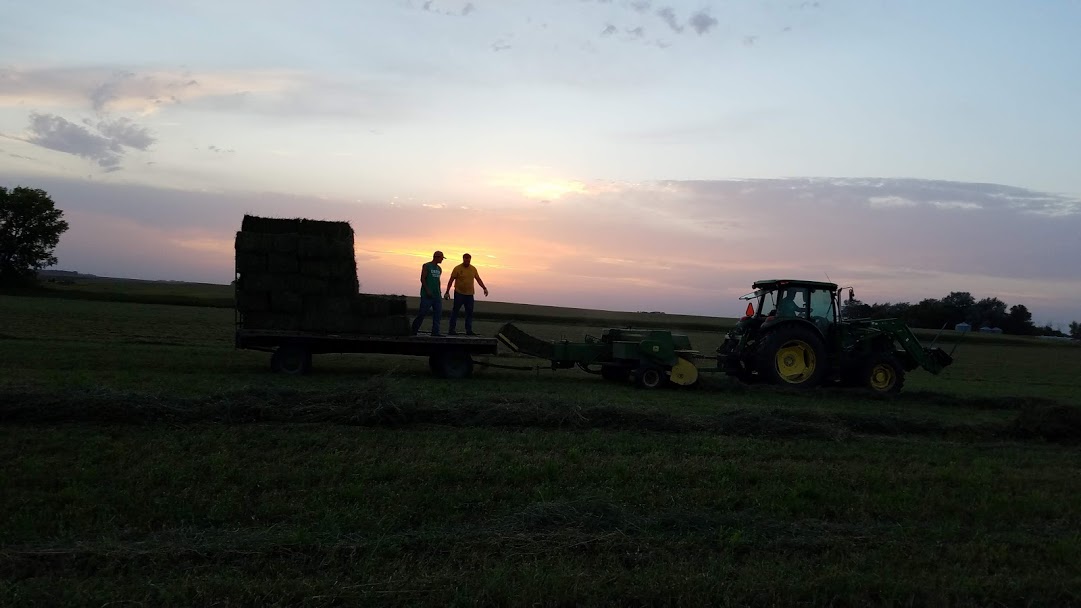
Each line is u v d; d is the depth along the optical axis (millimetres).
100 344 18609
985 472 7594
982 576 4758
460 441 8016
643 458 7531
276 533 5016
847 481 6961
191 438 7473
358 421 8633
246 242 13328
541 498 6082
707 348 31344
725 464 7355
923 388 18234
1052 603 4473
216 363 15109
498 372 16734
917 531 5641
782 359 15344
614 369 15914
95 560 4488
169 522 5250
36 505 5426
